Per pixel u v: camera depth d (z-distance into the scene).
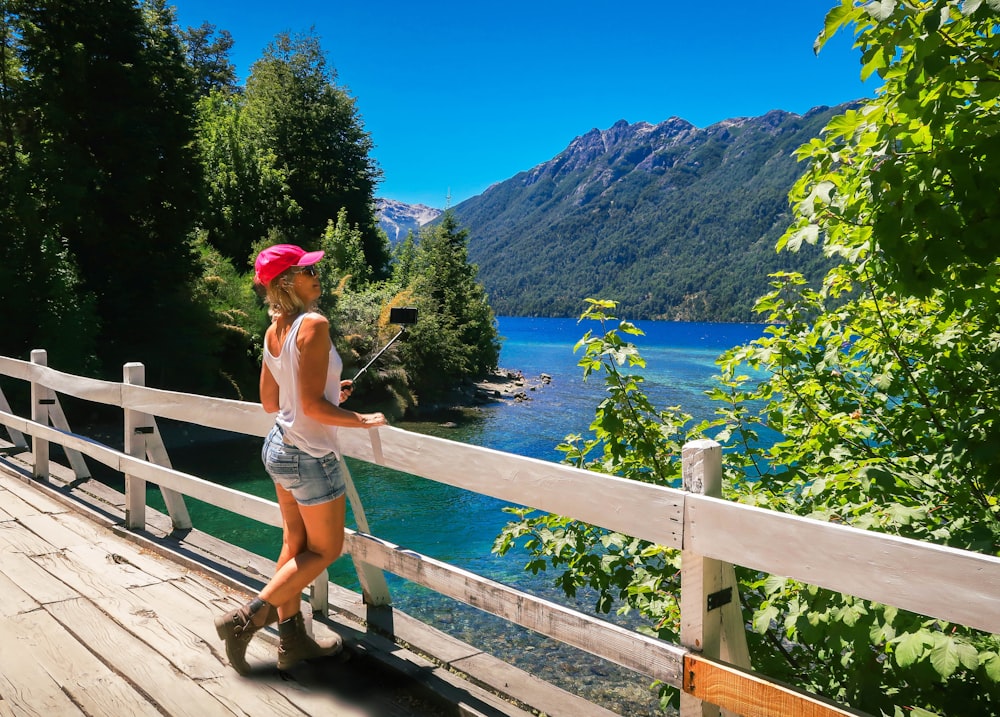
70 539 4.80
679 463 4.01
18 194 21.83
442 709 2.77
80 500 5.68
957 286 3.05
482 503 14.55
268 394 2.96
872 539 1.71
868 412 4.09
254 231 38.28
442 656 3.11
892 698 2.77
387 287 37.69
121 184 24.73
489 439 25.34
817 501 3.31
